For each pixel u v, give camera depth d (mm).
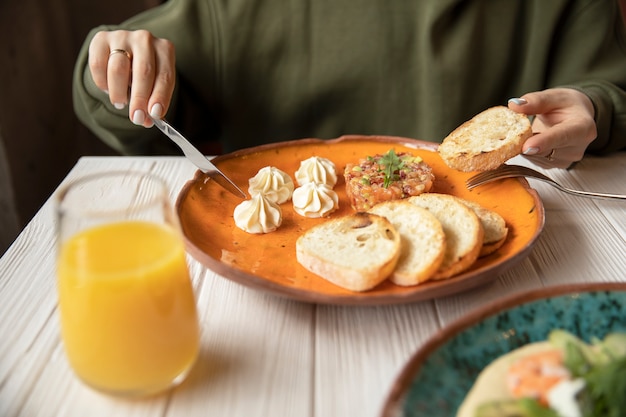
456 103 854
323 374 421
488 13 842
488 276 460
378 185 592
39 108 991
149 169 679
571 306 423
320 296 440
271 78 873
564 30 842
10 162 920
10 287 496
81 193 389
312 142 668
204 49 855
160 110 616
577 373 378
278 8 844
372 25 843
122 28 824
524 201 561
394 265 462
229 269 460
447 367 384
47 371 424
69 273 375
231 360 430
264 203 558
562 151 644
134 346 385
